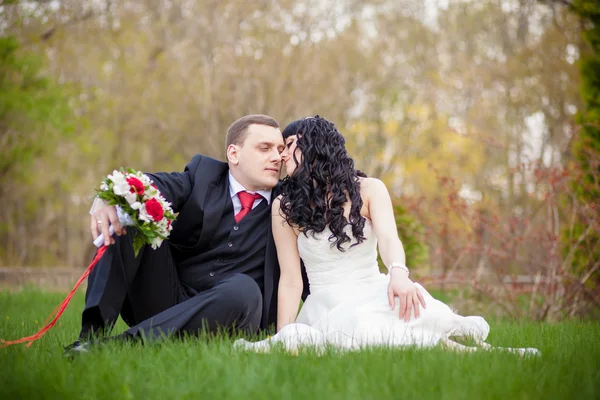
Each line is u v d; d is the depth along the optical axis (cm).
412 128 2453
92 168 2448
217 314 355
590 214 775
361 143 2342
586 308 769
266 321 400
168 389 248
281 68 2202
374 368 267
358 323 351
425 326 355
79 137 2052
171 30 2339
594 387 251
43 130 1766
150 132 2439
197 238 407
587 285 798
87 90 2242
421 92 2523
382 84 2378
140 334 342
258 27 2270
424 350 308
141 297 383
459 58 2519
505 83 2286
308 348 309
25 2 1642
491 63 2334
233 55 2223
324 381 252
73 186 2416
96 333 352
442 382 251
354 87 2342
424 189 2309
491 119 2348
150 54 2411
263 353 315
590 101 860
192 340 340
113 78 2359
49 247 2941
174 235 410
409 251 940
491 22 2567
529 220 787
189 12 2348
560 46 1988
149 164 2472
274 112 2173
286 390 238
